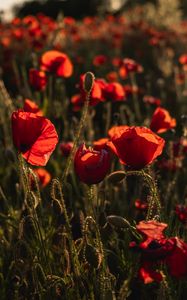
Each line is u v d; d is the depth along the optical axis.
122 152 1.83
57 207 2.16
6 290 2.43
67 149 3.38
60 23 8.77
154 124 2.90
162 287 1.95
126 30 12.77
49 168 4.06
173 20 15.76
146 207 2.79
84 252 2.02
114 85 3.50
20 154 1.89
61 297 2.26
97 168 1.81
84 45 10.55
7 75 7.48
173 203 3.05
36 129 1.83
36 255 2.24
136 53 10.20
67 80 7.55
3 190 3.58
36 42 7.11
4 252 2.65
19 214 2.92
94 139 4.95
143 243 1.58
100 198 2.76
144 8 17.16
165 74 8.85
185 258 1.56
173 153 3.34
